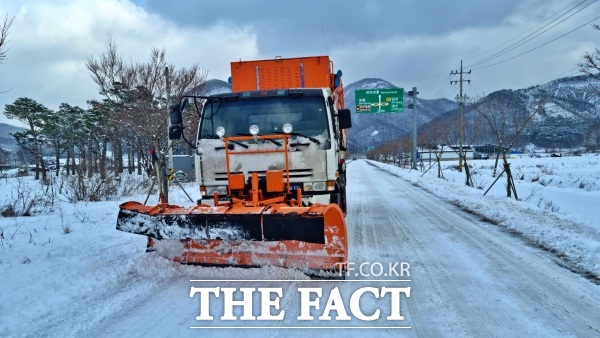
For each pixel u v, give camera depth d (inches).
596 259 223.1
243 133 245.3
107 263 220.5
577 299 169.3
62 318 152.6
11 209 388.8
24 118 1651.1
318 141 232.5
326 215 173.0
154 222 189.5
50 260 223.5
